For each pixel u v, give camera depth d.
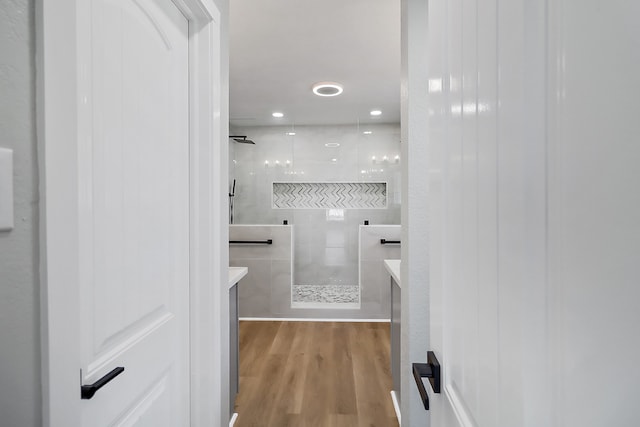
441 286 0.66
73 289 0.56
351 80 3.12
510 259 0.37
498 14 0.40
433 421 0.72
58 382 0.53
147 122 0.95
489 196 0.44
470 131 0.51
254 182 4.42
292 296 3.87
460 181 0.56
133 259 0.89
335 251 4.36
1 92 0.45
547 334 0.32
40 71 0.50
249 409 1.95
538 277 0.33
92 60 0.73
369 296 3.61
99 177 0.75
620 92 0.24
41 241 0.51
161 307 1.05
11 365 0.47
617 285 0.25
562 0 0.29
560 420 0.30
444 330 0.64
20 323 0.48
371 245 3.61
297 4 1.96
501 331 0.40
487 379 0.45
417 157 1.43
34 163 0.50
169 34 1.08
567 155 0.29
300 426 1.80
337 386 2.21
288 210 4.38
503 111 0.39
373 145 4.44
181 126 1.17
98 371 0.75
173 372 1.13
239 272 1.93
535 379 0.33
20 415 0.48
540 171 0.33
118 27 0.82
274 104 3.79
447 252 0.63
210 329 1.24
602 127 0.25
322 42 2.41
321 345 2.91
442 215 0.65
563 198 0.30
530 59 0.33
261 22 2.15
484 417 0.46
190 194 1.22
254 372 2.40
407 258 1.45
